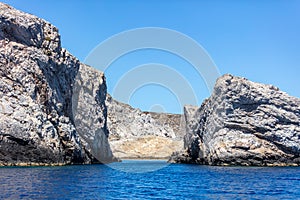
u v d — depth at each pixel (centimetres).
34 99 6856
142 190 3962
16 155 6278
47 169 5716
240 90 9044
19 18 7100
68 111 8106
